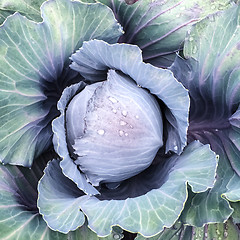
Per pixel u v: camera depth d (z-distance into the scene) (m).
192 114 1.02
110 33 0.96
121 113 0.88
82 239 0.93
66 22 0.92
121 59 0.88
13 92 0.91
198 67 0.94
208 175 0.86
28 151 0.96
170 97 0.89
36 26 0.90
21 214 0.91
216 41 0.92
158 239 0.96
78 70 0.97
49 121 0.99
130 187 0.98
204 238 0.98
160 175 0.96
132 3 1.01
